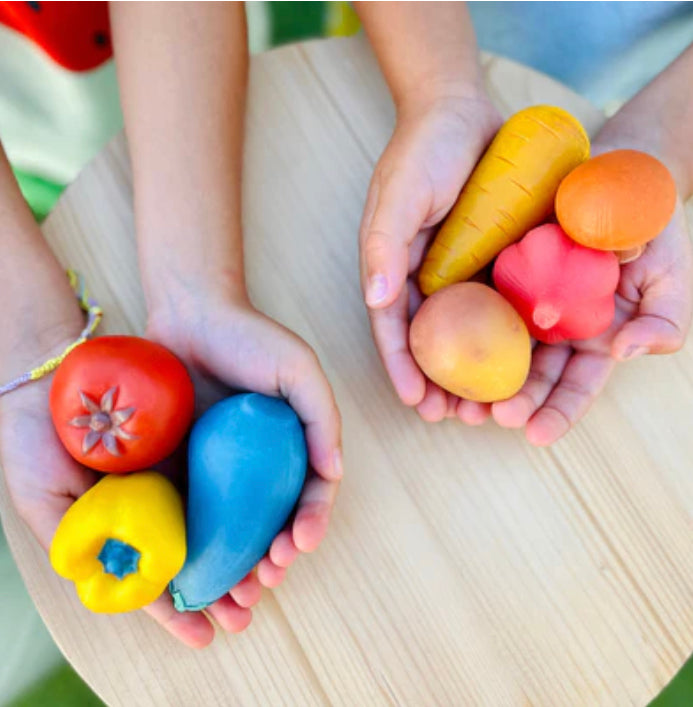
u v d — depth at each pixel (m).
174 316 0.41
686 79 0.47
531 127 0.42
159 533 0.35
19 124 0.59
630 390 0.44
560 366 0.43
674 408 0.44
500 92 0.47
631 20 0.58
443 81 0.44
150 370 0.37
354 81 0.47
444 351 0.39
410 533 0.42
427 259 0.43
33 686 0.56
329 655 0.41
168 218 0.42
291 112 0.46
